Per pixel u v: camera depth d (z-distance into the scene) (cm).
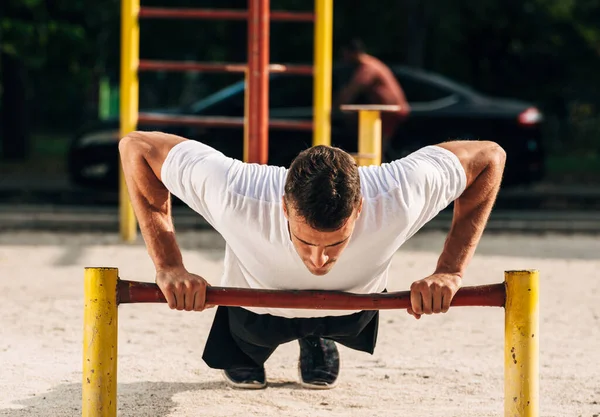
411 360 568
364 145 804
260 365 471
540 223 1260
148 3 2238
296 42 2306
